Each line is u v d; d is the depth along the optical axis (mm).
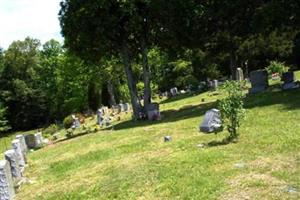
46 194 15133
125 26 33375
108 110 58188
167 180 13398
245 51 49344
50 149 28109
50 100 91000
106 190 13812
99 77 69750
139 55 39594
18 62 94625
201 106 34156
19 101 91750
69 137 35500
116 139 24734
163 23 33906
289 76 32281
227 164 14023
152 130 25219
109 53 36875
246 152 15109
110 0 31750
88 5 31781
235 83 17719
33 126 92500
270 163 13461
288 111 21484
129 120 36438
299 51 53844
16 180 17469
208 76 62094
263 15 31500
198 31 35906
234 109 17234
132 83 35562
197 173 13547
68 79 75688
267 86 33969
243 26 36562
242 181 12211
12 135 84875
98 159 19484
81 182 15633
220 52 42625
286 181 11812
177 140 19922
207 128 20203
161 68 74438
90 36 33344
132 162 16891
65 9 33594
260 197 11000
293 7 30719
